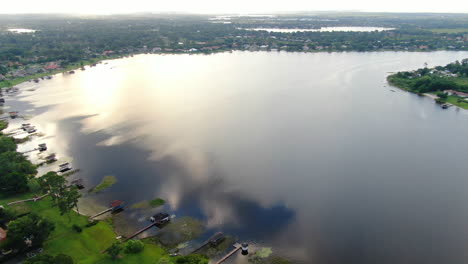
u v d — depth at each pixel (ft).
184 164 485.97
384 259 315.17
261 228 351.67
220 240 331.16
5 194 400.47
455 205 399.03
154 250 315.17
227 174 458.09
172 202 394.52
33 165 472.03
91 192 415.85
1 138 539.70
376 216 376.89
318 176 458.09
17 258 293.64
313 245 329.93
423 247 331.16
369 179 452.76
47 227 310.86
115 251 294.87
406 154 527.40
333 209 387.55
